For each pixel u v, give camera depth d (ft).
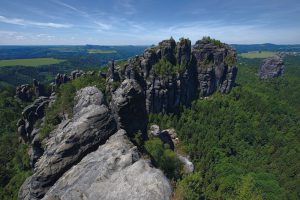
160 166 190.80
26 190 163.94
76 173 136.15
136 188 111.14
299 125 557.33
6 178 278.46
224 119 526.57
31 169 268.21
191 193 136.98
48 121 283.38
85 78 463.83
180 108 552.41
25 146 312.71
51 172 147.13
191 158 408.26
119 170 124.67
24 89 510.17
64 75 504.84
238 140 480.23
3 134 399.44
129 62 532.32
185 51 577.02
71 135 156.46
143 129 234.99
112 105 221.87
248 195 297.33
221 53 615.16
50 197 126.11
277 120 564.71
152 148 213.87
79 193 118.52
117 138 160.04
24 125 330.54
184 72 566.77
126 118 214.69
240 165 412.98
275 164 422.41
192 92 615.98
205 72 609.01
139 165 122.21
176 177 187.01
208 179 355.36
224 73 628.28
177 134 467.52
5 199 248.93
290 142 483.51
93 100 210.18
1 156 322.75
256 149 464.24
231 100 604.08
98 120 167.53
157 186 111.24
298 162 407.03
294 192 346.74
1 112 453.99
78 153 154.30
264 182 354.13
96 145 160.25
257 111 575.38
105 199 110.63
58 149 152.25
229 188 327.47
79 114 178.91
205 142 449.89
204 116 531.91
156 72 521.24
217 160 418.31
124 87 223.92
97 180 120.67
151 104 515.50
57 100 322.75
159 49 556.10
